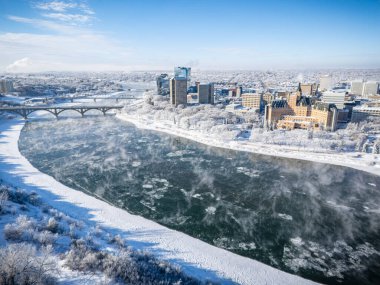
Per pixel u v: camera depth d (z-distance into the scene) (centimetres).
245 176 12775
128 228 8012
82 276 4731
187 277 5678
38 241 5781
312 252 7344
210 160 15188
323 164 14750
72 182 11619
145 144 18612
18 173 12250
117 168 13500
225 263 6712
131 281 4869
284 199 10419
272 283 6144
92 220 8300
